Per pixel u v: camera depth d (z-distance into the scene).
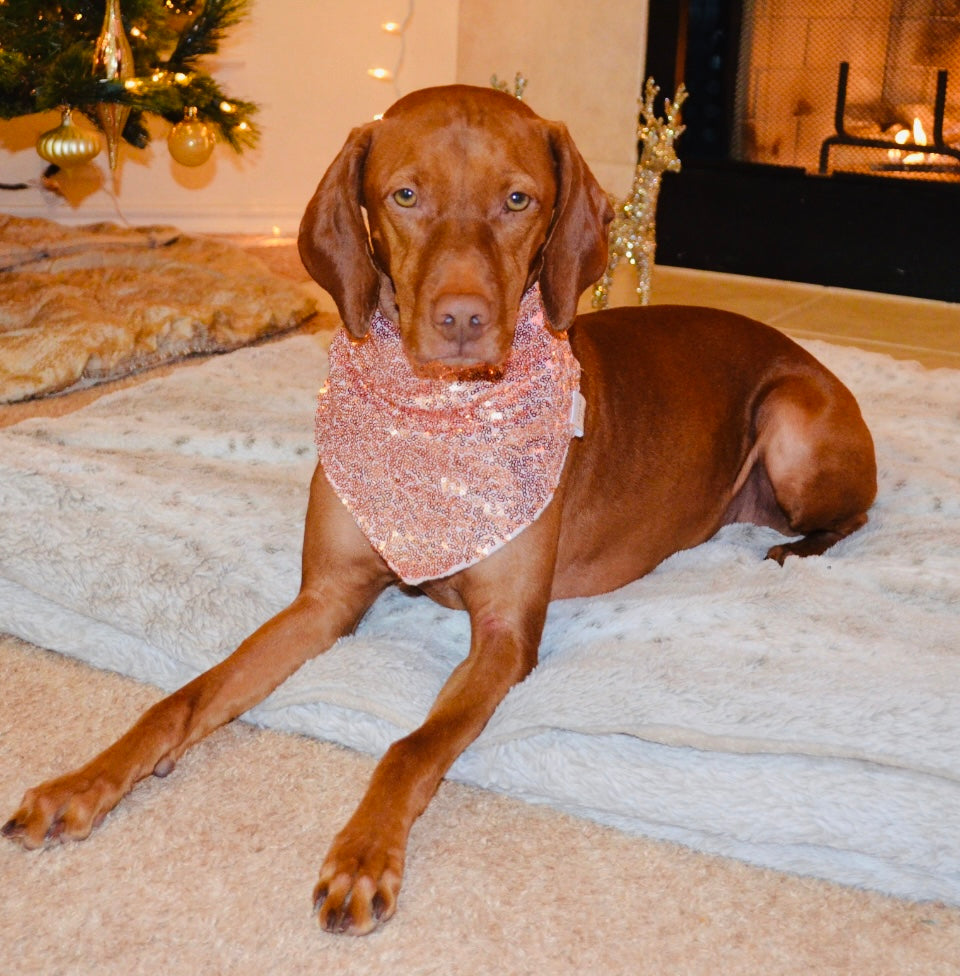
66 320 4.80
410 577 2.60
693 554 3.20
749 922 2.09
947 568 3.08
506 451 2.58
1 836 2.18
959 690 2.39
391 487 2.60
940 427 4.12
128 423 3.86
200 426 3.95
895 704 2.34
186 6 5.88
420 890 2.11
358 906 1.98
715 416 3.25
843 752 2.26
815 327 5.93
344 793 2.35
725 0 6.89
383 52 7.65
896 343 5.68
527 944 2.00
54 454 3.43
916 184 6.43
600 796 2.30
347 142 2.51
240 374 4.45
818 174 6.77
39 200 6.96
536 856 2.22
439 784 2.39
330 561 2.67
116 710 2.60
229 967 1.92
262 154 7.52
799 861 2.22
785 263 6.85
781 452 3.32
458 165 2.33
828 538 3.41
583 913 2.08
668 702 2.37
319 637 2.65
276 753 2.47
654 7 6.91
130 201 7.25
